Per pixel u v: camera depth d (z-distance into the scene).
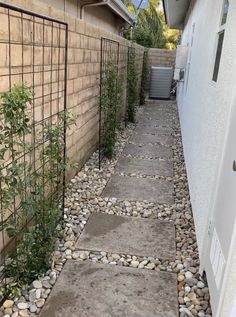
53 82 3.09
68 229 3.09
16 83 2.30
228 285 1.85
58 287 2.33
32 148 2.22
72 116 3.30
